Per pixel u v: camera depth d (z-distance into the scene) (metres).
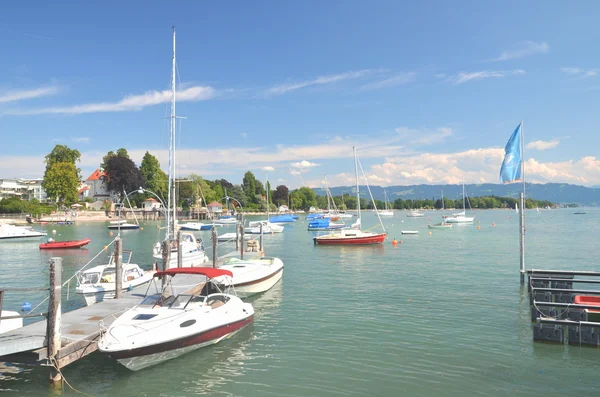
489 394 13.14
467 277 32.06
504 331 18.88
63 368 15.45
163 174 154.38
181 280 22.64
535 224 111.69
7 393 13.73
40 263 45.28
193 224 99.19
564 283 25.23
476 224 111.44
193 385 14.07
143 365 15.23
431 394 13.16
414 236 74.06
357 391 13.40
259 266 28.06
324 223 95.50
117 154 154.00
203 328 16.78
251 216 164.12
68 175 127.06
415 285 29.17
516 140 29.23
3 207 117.06
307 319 21.09
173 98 42.72
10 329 16.83
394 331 19.00
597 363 15.33
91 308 19.52
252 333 19.00
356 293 26.89
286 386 13.82
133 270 26.73
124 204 142.62
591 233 76.94
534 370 14.78
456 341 17.62
